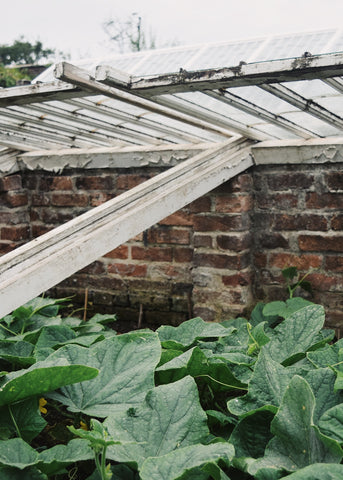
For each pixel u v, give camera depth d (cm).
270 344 157
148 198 192
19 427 119
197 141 253
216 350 161
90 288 290
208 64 204
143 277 275
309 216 238
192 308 265
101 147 283
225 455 91
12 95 171
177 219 263
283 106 188
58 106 198
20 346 172
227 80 147
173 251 267
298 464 97
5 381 125
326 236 235
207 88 157
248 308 249
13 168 296
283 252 246
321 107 184
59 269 151
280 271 247
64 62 142
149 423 111
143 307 277
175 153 255
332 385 116
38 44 2000
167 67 212
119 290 282
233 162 229
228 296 246
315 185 235
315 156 228
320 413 111
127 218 177
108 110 196
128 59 243
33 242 154
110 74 147
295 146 230
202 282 252
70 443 106
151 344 137
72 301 296
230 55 202
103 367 134
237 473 105
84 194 287
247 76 143
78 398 127
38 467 102
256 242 251
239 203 238
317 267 238
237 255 241
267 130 227
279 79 146
